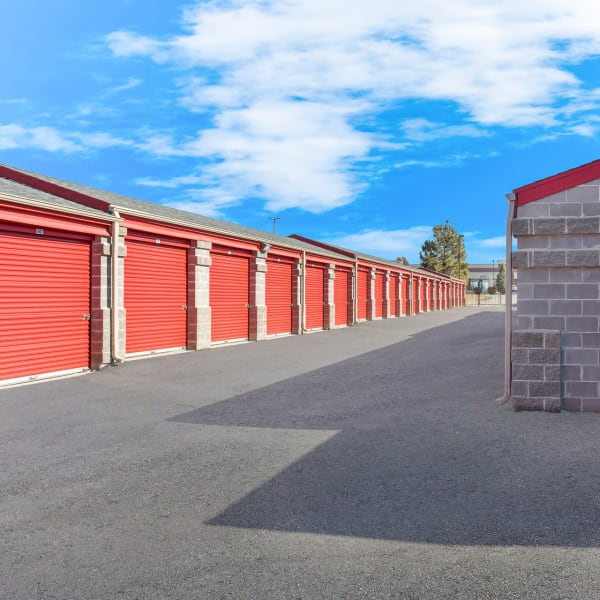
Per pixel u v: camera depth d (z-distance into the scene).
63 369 11.77
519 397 7.83
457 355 14.04
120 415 7.99
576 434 6.55
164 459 5.83
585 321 7.73
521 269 7.91
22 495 4.81
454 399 8.68
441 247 77.25
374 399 8.88
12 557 3.65
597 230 7.52
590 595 3.08
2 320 10.40
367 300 33.97
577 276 7.76
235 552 3.67
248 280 19.91
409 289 42.81
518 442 6.23
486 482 4.96
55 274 11.60
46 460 5.84
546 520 4.12
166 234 15.02
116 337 12.88
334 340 20.02
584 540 3.78
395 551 3.66
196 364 13.25
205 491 4.86
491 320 31.00
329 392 9.59
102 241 12.56
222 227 19.55
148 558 3.60
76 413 8.13
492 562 3.48
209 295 17.45
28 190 12.39
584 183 7.61
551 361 7.75
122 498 4.71
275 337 21.56
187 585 3.25
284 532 3.98
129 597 3.12
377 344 18.23
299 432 6.89
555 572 3.35
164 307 15.40
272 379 11.08
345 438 6.57
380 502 4.54
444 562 3.49
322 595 3.11
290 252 22.41
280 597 3.10
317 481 5.07
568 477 5.04
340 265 28.08
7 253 10.52
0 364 10.36
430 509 4.37
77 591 3.20
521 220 7.74
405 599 3.06
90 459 5.86
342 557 3.58
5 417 7.88
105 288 12.66
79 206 12.49
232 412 8.12
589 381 7.73
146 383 10.67
